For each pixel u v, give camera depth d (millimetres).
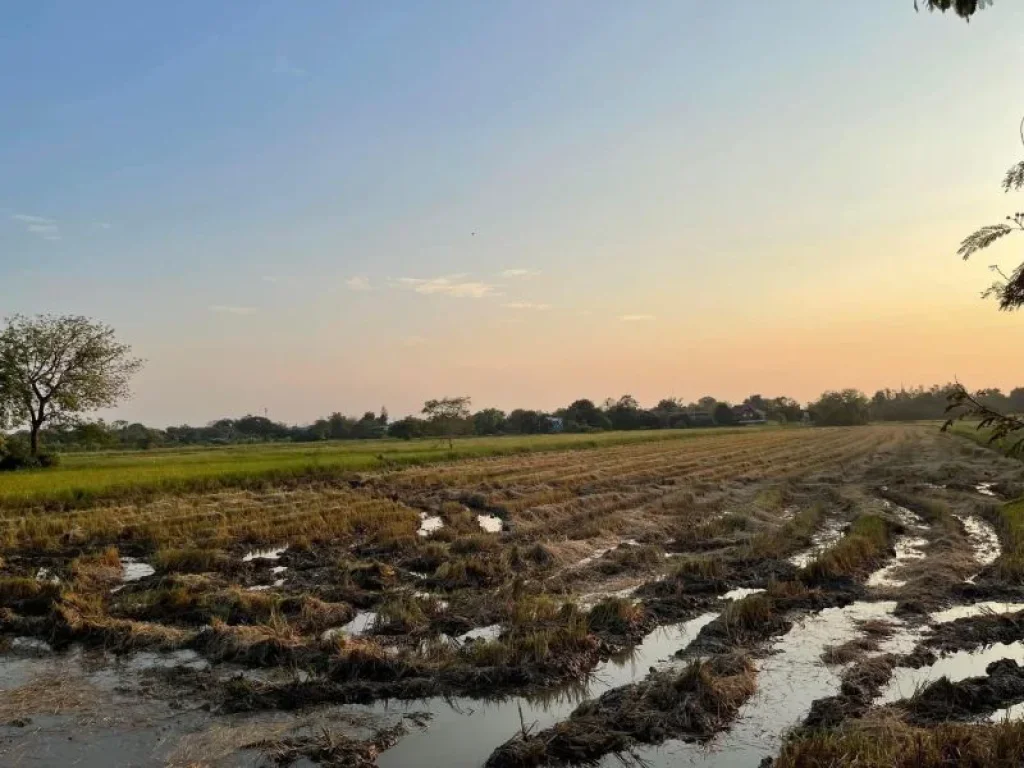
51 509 26562
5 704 9820
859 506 26688
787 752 7613
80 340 47500
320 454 53781
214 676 10766
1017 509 21953
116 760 8328
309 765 8266
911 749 7465
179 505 27438
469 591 15461
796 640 12266
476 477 38625
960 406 6215
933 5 5746
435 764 8398
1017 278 5715
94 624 12578
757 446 69188
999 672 10336
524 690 10297
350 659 10727
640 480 37344
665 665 11273
